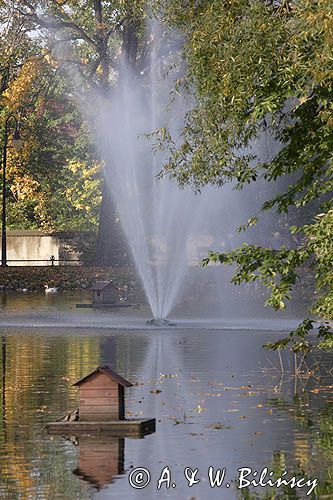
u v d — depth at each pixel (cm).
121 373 2838
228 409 2216
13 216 12125
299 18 2192
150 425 2042
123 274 8362
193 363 3047
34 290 7994
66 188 11919
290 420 2073
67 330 4281
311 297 6228
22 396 2442
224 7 2391
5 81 8775
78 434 1978
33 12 8488
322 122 2383
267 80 2275
